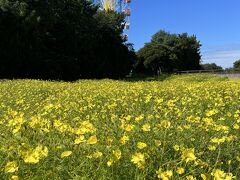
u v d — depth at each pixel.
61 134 1.28
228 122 1.65
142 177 0.94
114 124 1.49
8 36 8.19
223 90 3.36
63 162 1.02
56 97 2.91
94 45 10.84
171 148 1.18
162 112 1.90
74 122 1.68
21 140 1.20
